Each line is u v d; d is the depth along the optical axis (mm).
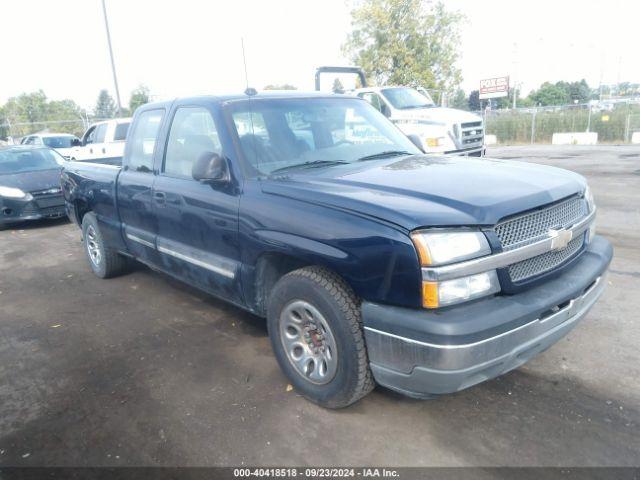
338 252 2705
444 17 27031
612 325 3926
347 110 4297
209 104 3801
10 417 3197
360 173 3270
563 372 3320
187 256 3994
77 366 3822
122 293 5371
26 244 8062
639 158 13977
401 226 2480
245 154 3494
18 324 4719
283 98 4035
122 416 3131
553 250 2805
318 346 3020
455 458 2596
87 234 5895
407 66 26688
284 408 3105
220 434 2895
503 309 2457
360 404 3105
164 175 4199
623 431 2723
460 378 2410
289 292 3018
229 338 4129
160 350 3986
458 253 2432
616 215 7391
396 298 2521
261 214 3162
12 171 9773
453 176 3094
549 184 2988
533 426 2801
